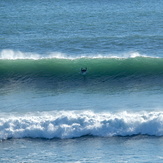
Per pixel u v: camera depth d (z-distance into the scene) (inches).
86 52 4906.5
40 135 3189.0
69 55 4810.5
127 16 6948.8
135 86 4158.5
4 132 3181.6
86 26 6205.7
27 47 5142.7
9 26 6328.7
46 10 7726.4
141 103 3683.6
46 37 5585.6
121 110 3518.7
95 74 4414.4
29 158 2940.5
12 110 3577.8
